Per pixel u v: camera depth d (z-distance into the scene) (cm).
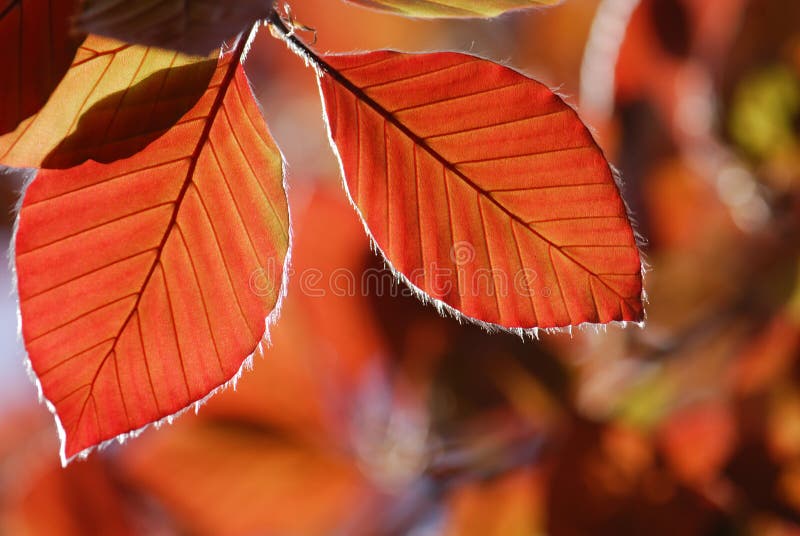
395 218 45
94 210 45
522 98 45
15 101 44
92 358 45
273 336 72
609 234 45
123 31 42
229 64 44
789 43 69
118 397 45
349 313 72
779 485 66
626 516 66
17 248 45
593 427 69
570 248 45
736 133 72
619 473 67
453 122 45
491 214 45
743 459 67
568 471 68
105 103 44
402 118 45
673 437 68
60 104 44
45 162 44
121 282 45
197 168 45
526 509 70
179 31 42
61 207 45
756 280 72
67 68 44
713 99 71
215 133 45
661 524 66
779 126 70
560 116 45
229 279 45
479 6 45
